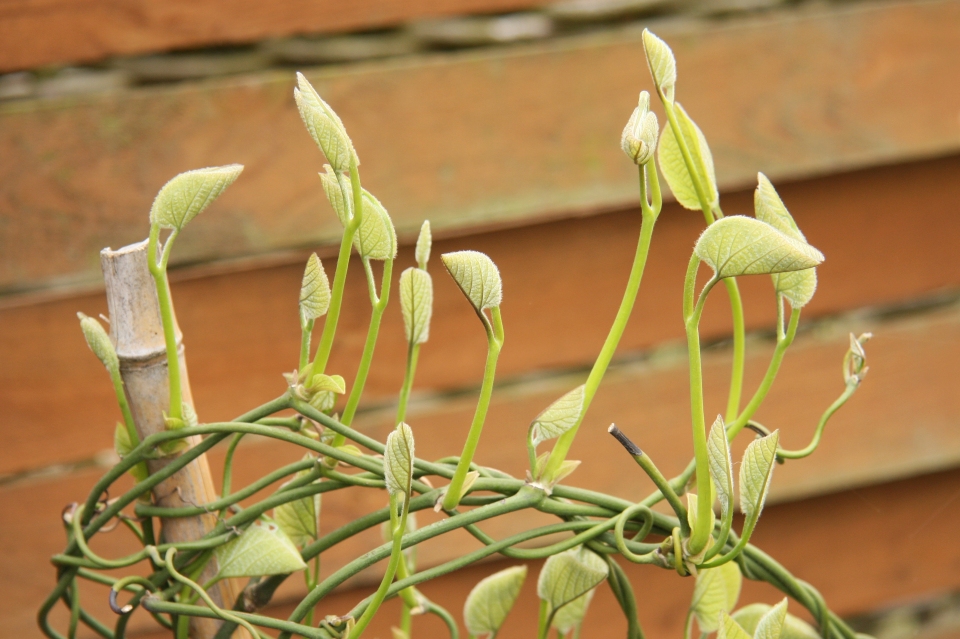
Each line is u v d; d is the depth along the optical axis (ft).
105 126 4.99
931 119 5.85
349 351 5.52
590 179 5.57
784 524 6.46
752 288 6.02
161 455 3.60
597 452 5.91
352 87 5.26
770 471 3.45
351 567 3.55
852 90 5.75
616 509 3.59
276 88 5.21
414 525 3.83
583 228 5.74
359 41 5.53
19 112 4.87
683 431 6.01
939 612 7.13
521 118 5.45
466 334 5.70
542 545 6.03
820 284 6.07
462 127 5.40
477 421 3.52
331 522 5.62
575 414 3.53
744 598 6.52
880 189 6.06
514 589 3.83
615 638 6.39
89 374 5.21
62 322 5.12
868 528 6.55
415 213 5.41
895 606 7.12
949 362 6.27
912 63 5.79
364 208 3.52
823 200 6.00
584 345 5.84
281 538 3.62
